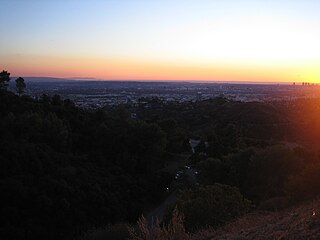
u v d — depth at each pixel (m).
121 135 39.25
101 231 20.03
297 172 26.48
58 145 33.97
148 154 39.00
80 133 39.12
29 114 35.16
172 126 51.34
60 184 26.06
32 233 21.56
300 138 50.53
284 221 10.14
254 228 10.38
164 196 33.50
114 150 37.84
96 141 38.41
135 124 42.06
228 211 15.84
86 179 29.16
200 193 17.19
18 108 38.38
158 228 9.72
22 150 28.28
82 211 24.83
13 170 25.77
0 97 39.62
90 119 43.38
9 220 21.77
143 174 35.88
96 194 26.94
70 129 37.34
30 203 23.27
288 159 27.52
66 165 30.48
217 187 17.48
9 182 23.91
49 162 28.86
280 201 20.67
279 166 27.64
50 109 41.38
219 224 14.20
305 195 20.34
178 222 10.16
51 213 23.39
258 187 27.58
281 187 26.28
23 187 23.88
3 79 49.59
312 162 29.50
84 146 37.62
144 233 9.80
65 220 23.45
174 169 40.22
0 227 21.19
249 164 29.06
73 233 23.03
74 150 36.19
